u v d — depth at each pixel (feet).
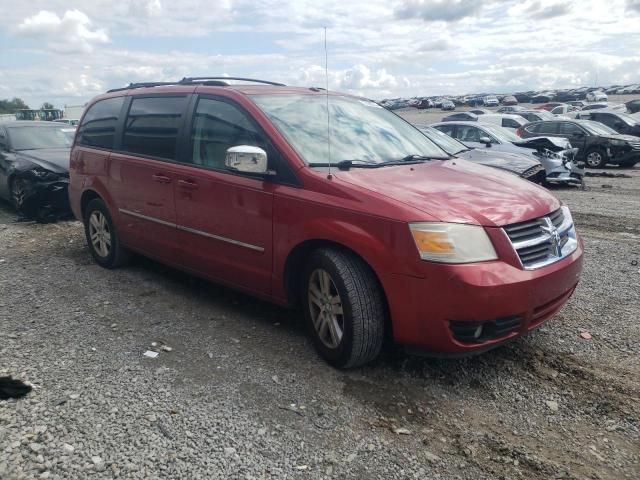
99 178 18.51
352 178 12.01
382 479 8.59
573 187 41.14
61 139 32.24
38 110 89.51
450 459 9.10
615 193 38.58
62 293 16.74
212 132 14.60
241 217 13.39
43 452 9.01
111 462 8.80
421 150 15.30
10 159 28.86
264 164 12.43
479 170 14.11
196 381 11.39
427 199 11.13
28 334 13.66
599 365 12.16
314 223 11.76
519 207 11.34
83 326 14.19
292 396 10.85
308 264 12.19
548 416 10.34
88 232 19.81
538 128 61.98
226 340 13.39
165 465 8.76
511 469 8.87
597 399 10.86
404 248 10.50
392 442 9.50
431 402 10.76
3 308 15.46
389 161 13.83
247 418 10.09
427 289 10.33
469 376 11.71
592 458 9.16
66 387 11.07
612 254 20.97
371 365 12.14
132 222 17.34
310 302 12.39
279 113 13.80
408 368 12.01
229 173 13.76
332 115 14.82
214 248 14.40
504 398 10.93
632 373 11.80
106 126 18.75
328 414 10.27
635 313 14.93
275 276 12.89
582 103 163.84
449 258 10.22
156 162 15.98
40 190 26.76
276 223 12.58
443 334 10.42
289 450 9.21
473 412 10.45
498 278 10.27
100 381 11.33
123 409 10.30
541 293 10.82
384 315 11.32
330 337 12.04
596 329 13.94
